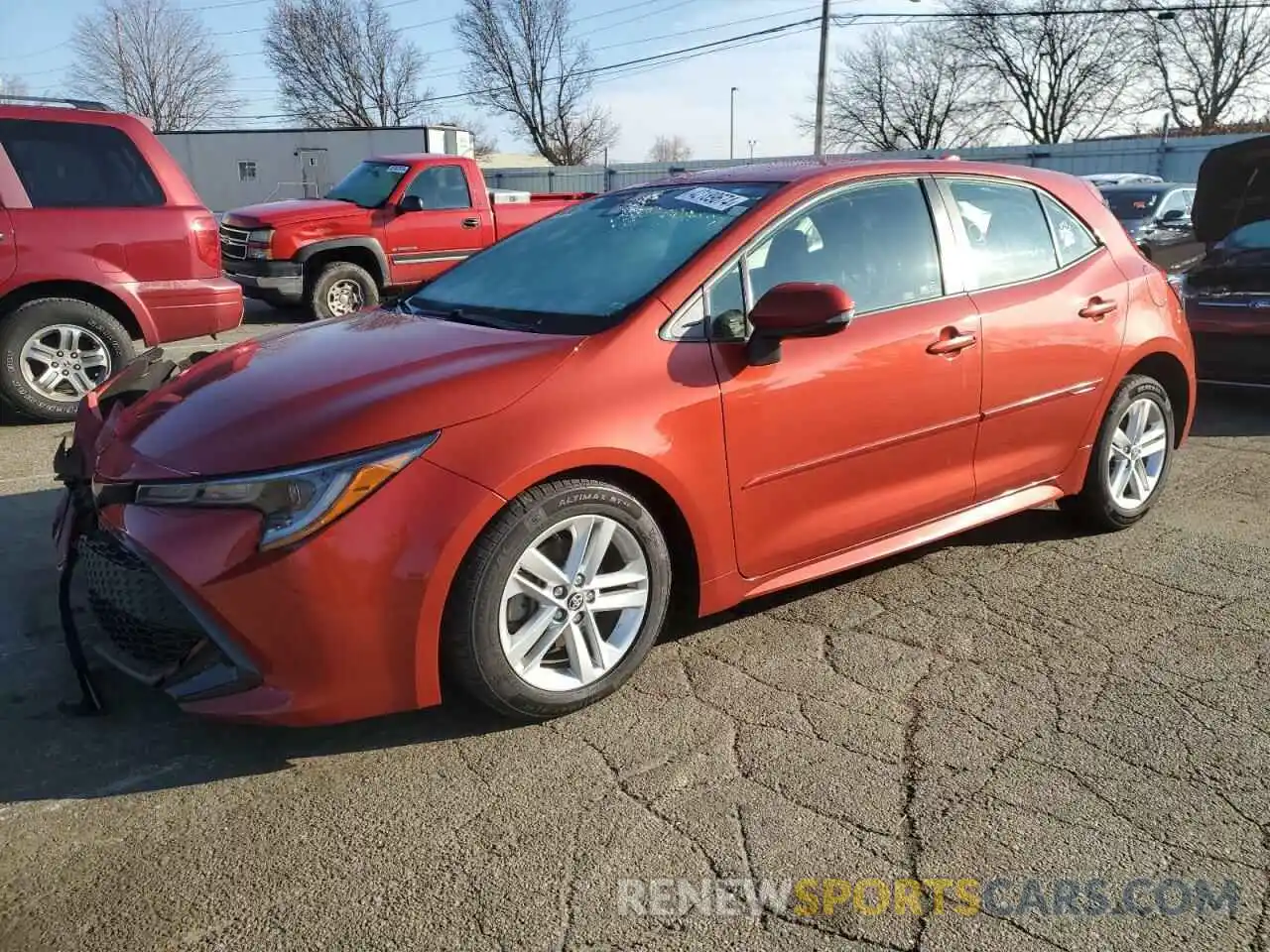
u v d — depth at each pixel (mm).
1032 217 4180
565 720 3006
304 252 10766
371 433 2613
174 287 6645
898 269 3658
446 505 2625
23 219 6160
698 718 3014
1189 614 3719
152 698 3121
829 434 3363
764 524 3289
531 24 54750
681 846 2441
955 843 2441
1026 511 4898
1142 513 4625
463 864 2389
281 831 2514
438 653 2723
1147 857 2389
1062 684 3205
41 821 2545
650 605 3082
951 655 3398
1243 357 6914
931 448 3691
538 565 2826
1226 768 2744
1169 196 14117
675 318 3111
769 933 2164
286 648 2562
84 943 2146
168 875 2355
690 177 4008
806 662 3352
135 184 6527
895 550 3707
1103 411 4316
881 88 54531
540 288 3529
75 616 3070
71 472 3197
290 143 28672
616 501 2918
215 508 2562
